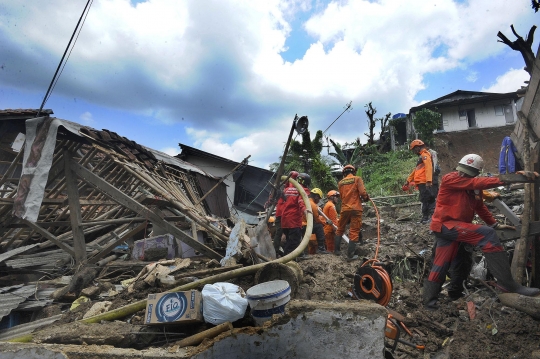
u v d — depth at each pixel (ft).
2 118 29.09
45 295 16.46
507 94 82.94
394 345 10.64
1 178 21.27
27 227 21.33
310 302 9.72
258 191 66.49
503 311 11.93
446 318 12.50
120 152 23.27
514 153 16.39
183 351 10.00
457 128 86.53
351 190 21.08
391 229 26.55
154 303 11.36
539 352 9.71
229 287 11.48
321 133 60.44
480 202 13.84
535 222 12.85
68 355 10.19
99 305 14.10
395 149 90.07
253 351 9.72
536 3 11.87
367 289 12.44
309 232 16.88
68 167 20.40
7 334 12.76
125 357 9.99
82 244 20.10
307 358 9.40
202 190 42.63
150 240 22.68
